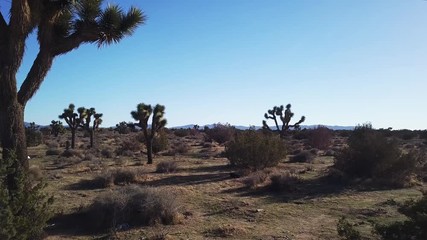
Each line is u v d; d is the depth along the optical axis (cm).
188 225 1280
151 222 1278
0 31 1116
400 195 1720
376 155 2050
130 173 2094
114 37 1291
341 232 764
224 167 2661
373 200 1625
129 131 9075
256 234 1180
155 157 3572
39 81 1177
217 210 1476
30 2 1145
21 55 1120
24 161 1127
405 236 705
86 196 1720
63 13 1242
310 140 4519
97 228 1263
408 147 4162
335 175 2058
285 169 2462
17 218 746
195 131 8106
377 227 753
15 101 1121
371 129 2275
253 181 1892
